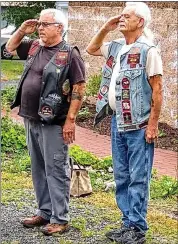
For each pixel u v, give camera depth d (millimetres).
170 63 16344
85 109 17609
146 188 7633
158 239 8273
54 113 7824
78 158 11984
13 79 25219
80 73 7848
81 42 19391
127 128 7531
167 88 16375
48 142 7922
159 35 16531
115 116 7754
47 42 7852
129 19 7480
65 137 7930
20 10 25219
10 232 8203
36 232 8219
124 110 7523
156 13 16547
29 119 7977
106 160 11945
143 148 7539
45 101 7832
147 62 7387
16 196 10039
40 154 8172
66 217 8195
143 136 7520
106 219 9000
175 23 16172
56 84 7809
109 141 15289
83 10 19266
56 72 7797
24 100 7969
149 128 7473
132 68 7441
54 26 7789
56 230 8102
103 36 7914
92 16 18984
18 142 13109
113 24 7879
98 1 18703
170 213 9695
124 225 7941
